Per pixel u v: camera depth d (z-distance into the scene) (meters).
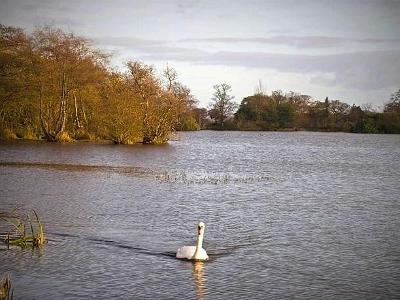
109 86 87.81
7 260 19.33
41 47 86.81
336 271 18.75
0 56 86.62
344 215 28.97
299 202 33.12
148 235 23.39
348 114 191.00
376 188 40.38
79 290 16.50
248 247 21.75
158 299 15.84
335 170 54.41
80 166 52.19
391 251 21.41
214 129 191.88
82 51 88.00
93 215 27.58
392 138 142.88
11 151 68.38
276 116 189.25
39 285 16.89
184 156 67.50
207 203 31.97
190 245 21.72
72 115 93.56
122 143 86.44
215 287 16.91
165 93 88.25
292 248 21.72
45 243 21.70
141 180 42.09
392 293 16.70
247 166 56.91
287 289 16.86
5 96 86.50
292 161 65.19
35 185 38.31
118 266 18.83
